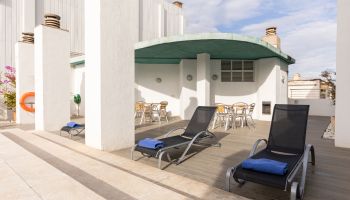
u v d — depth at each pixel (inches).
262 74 515.5
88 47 240.2
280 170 122.1
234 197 127.6
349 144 245.3
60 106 373.1
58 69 371.2
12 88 522.0
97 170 169.8
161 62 558.9
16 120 466.9
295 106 187.3
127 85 248.8
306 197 130.9
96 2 228.4
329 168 178.2
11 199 122.4
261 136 313.0
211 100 530.9
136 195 129.3
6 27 508.4
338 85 249.9
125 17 245.8
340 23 248.1
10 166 175.8
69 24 614.5
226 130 364.8
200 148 245.0
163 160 202.8
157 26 800.3
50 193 129.6
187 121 478.3
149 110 468.1
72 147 241.0
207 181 155.9
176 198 125.3
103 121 230.1
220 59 531.5
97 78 230.4
